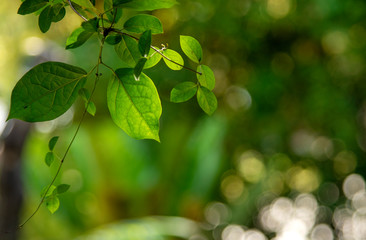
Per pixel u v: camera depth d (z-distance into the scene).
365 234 8.18
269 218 8.72
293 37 6.09
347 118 6.71
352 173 7.82
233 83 6.42
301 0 5.68
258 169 8.26
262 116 6.87
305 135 7.19
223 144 6.59
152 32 0.93
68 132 5.61
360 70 6.37
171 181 5.63
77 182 5.68
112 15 0.91
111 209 5.60
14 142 3.78
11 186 3.74
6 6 3.82
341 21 5.64
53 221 6.53
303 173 8.12
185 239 4.63
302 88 6.56
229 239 9.03
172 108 6.15
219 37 5.78
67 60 4.49
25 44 3.88
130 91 0.95
